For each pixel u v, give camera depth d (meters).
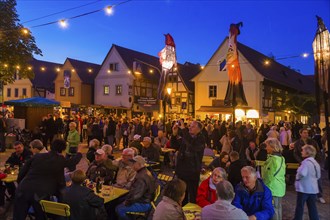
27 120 20.75
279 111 36.31
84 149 17.75
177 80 37.00
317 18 10.48
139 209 5.56
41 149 6.85
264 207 4.40
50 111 21.84
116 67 39.78
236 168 6.47
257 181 4.54
